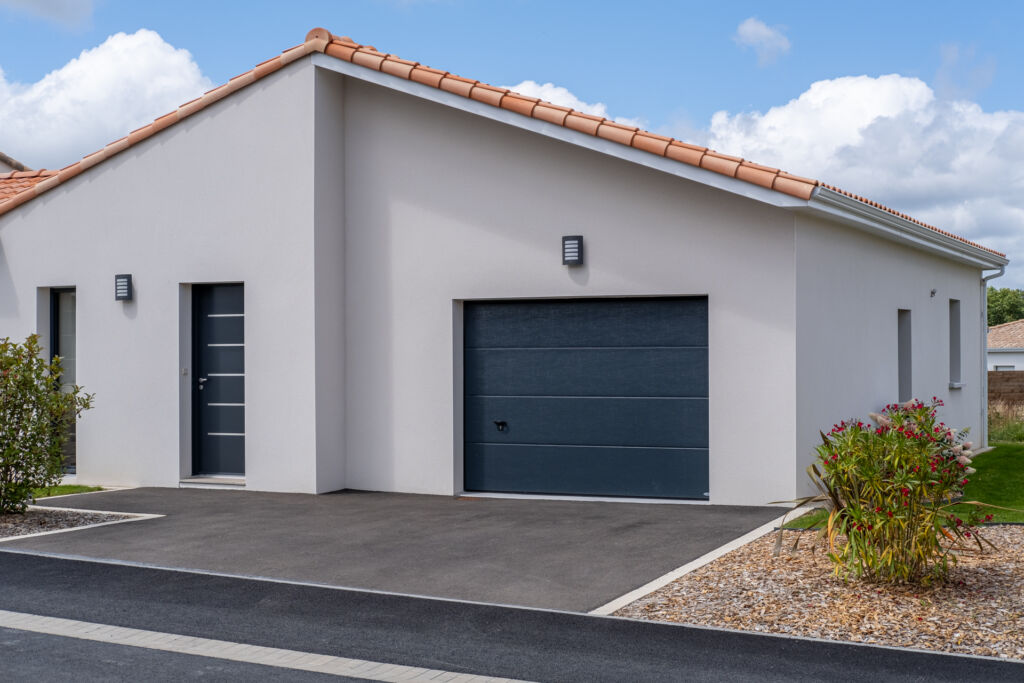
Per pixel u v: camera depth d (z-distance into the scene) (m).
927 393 15.04
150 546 8.61
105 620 6.30
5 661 5.46
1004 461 14.84
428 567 7.77
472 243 11.44
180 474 12.35
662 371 10.93
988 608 6.31
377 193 11.88
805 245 10.45
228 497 11.45
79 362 12.91
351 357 12.02
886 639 5.77
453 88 10.84
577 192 10.98
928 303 15.18
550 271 11.10
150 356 12.52
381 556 8.18
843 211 10.58
